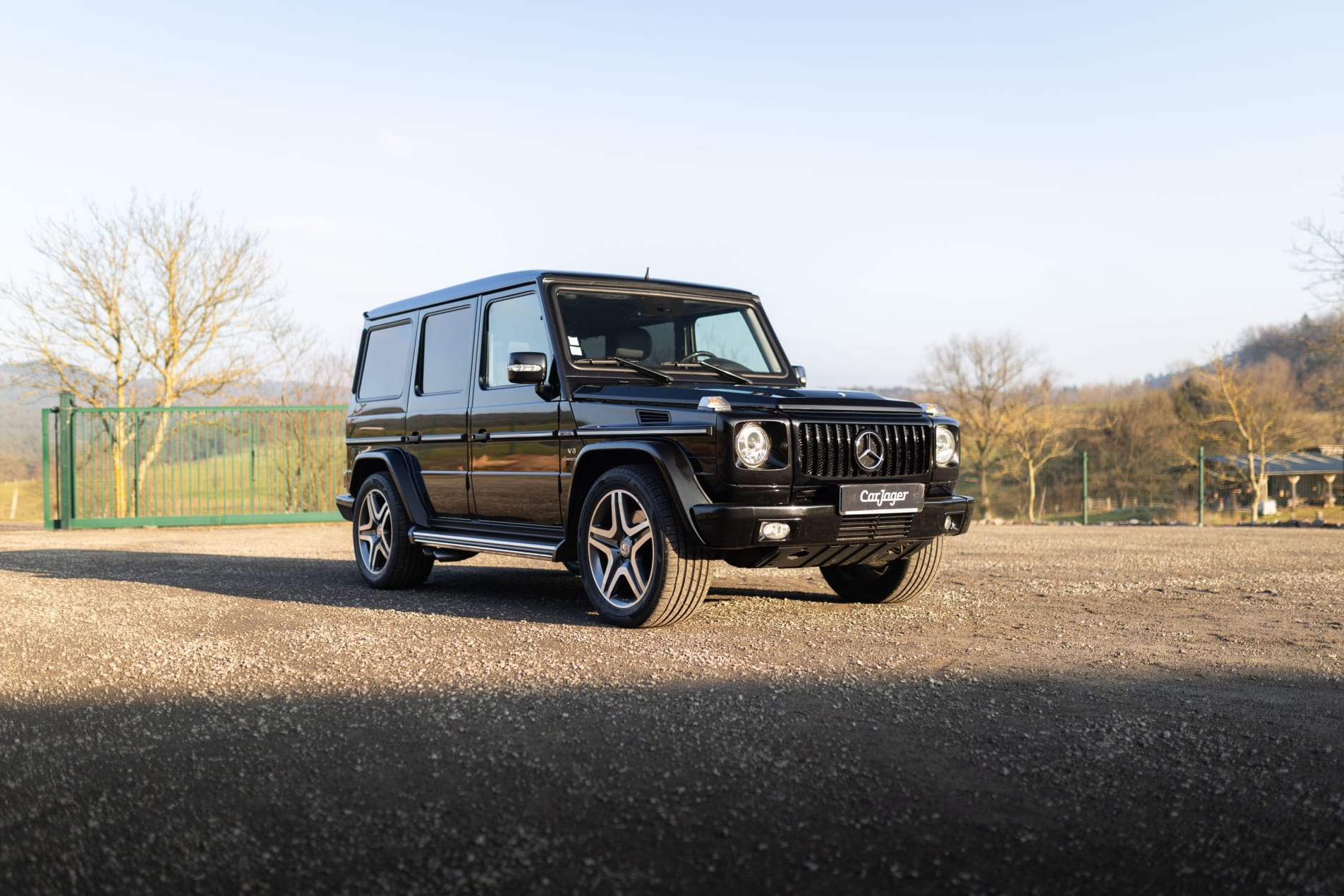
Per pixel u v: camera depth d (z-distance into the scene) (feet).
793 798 8.80
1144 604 20.57
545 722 11.22
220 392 93.86
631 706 11.85
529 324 20.34
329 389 101.04
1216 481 134.82
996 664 14.25
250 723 11.39
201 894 7.06
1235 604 20.67
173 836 8.10
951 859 7.54
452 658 14.84
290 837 8.04
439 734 10.80
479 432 21.30
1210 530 51.08
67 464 50.93
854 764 9.71
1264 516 134.92
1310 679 13.39
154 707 12.19
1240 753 10.10
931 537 18.31
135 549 36.91
